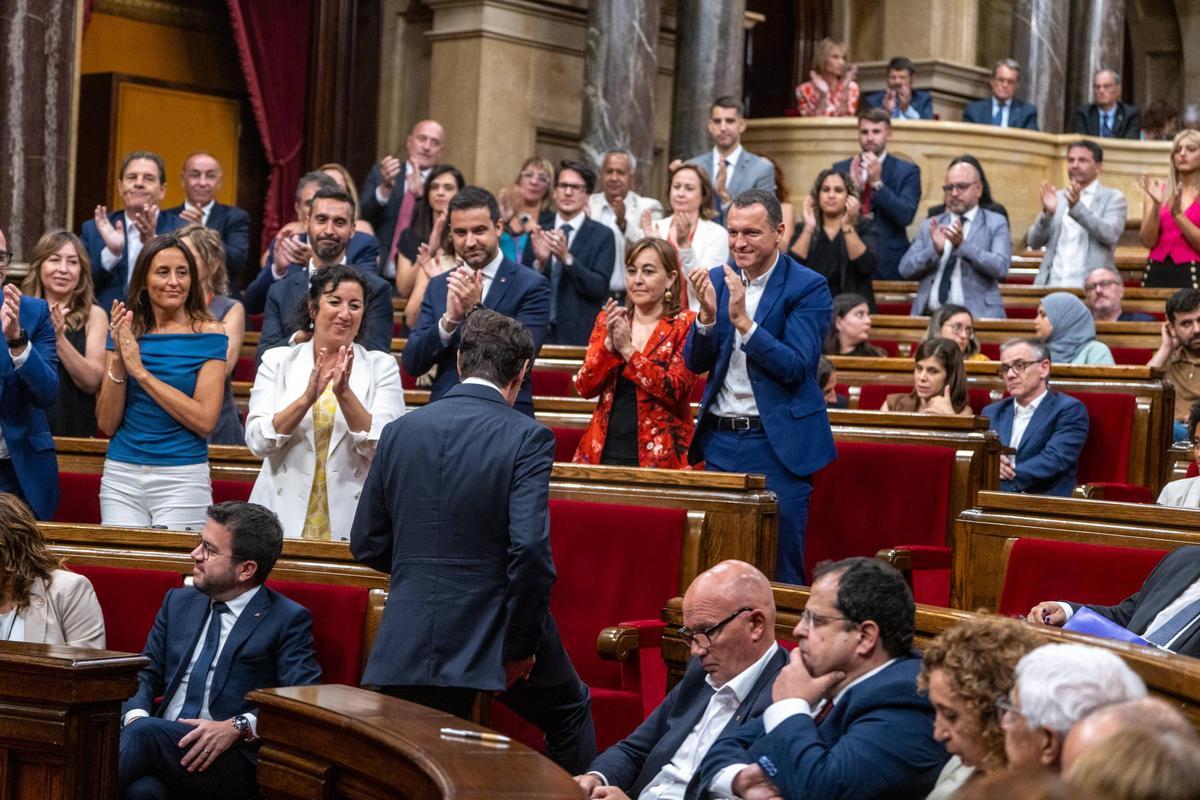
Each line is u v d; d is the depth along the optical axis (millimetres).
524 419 8617
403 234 20438
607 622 10914
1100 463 15609
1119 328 19141
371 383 11180
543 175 20719
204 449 12117
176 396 11766
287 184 28500
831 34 37125
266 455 11000
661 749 8484
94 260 17094
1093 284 19828
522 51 28516
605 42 27719
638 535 10906
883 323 20422
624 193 20125
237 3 27609
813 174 31094
